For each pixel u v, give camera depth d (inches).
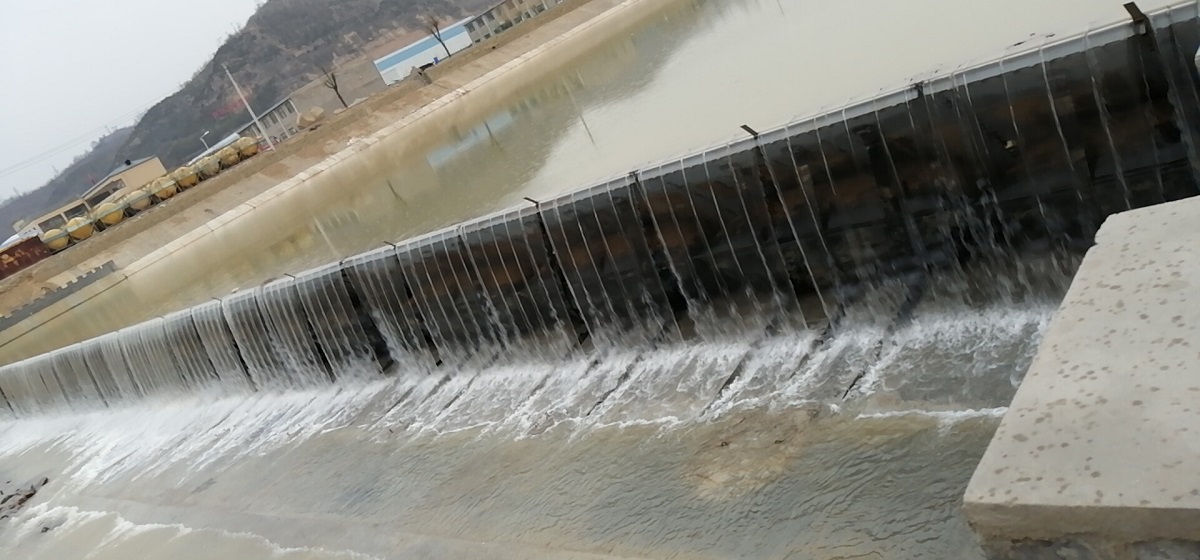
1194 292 79.9
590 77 1288.1
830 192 282.8
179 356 558.9
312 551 313.9
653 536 236.5
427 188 971.3
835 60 625.3
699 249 320.5
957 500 197.6
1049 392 78.5
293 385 503.5
